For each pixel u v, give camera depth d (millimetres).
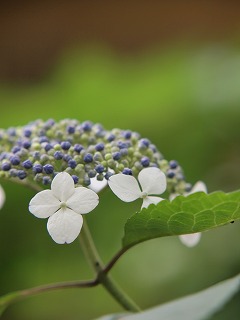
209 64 839
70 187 427
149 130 832
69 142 476
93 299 802
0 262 763
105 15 1673
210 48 866
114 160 443
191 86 828
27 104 894
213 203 429
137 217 443
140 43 1651
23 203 753
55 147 449
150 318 408
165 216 441
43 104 881
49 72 1586
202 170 804
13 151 465
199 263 718
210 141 808
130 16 1663
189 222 443
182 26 1623
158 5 1646
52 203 427
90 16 1671
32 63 1619
